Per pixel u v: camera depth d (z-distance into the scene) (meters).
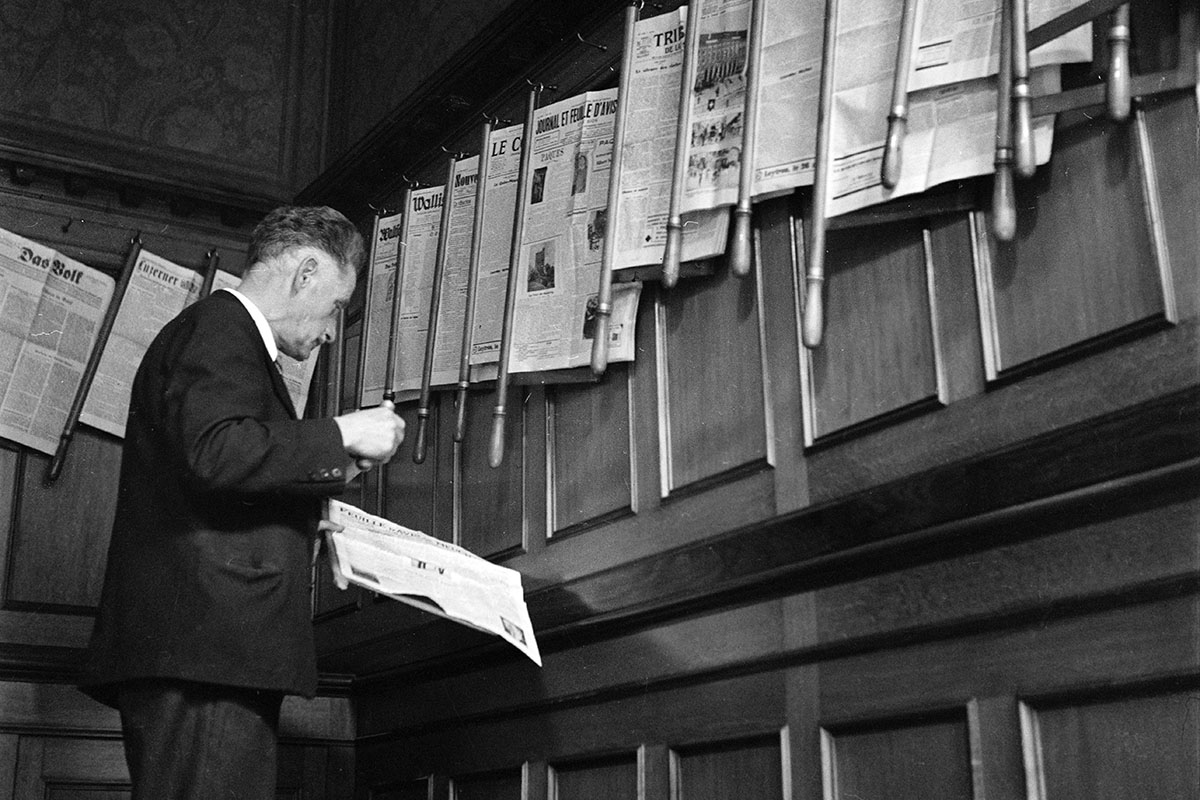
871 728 2.06
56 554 3.91
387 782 3.50
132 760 2.07
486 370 3.17
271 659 2.07
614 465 2.81
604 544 2.80
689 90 2.52
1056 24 1.83
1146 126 1.78
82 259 4.14
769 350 2.43
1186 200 1.72
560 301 2.95
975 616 1.90
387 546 2.47
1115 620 1.71
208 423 2.05
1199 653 1.61
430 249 3.56
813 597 2.21
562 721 2.84
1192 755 1.60
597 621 2.70
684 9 2.71
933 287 2.09
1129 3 1.79
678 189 2.49
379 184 4.06
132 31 4.45
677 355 2.67
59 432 3.94
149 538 2.12
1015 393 1.93
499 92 3.49
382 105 4.36
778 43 2.42
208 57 4.57
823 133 2.15
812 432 2.30
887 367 2.16
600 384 2.90
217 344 2.17
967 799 1.88
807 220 2.37
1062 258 1.88
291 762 3.61
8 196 4.09
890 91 2.15
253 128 4.58
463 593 2.47
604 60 3.07
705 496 2.53
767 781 2.26
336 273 2.43
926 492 1.98
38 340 3.94
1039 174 1.93
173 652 2.03
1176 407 1.65
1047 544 1.82
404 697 3.48
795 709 2.22
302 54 4.75
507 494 3.18
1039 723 1.79
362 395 3.67
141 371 2.27
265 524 2.15
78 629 3.90
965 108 2.01
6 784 3.35
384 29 4.45
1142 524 1.69
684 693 2.48
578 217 2.96
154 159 4.35
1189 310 1.70
